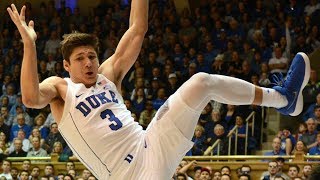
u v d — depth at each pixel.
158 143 5.02
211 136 15.02
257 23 18.81
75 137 5.14
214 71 17.61
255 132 15.69
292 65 5.50
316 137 14.09
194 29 19.78
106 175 5.16
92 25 21.78
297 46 17.94
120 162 5.05
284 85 5.46
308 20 18.44
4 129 17.53
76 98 5.13
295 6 19.34
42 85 5.05
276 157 13.20
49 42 21.12
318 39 18.17
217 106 15.66
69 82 5.22
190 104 4.91
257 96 5.24
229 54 18.16
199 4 22.75
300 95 5.52
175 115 4.95
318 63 17.77
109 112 5.15
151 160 5.03
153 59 18.62
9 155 15.95
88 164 5.24
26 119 17.69
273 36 18.38
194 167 13.42
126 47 5.70
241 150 15.14
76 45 5.21
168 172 5.08
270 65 17.20
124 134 5.11
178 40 19.61
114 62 5.65
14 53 21.16
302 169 13.10
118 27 21.22
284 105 5.48
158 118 5.06
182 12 21.00
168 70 17.94
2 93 19.70
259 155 14.77
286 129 14.69
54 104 5.19
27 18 23.06
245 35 18.89
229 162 14.04
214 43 18.89
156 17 20.80
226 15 19.94
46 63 20.02
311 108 15.38
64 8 22.86
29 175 14.91
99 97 5.18
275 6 19.72
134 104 17.09
